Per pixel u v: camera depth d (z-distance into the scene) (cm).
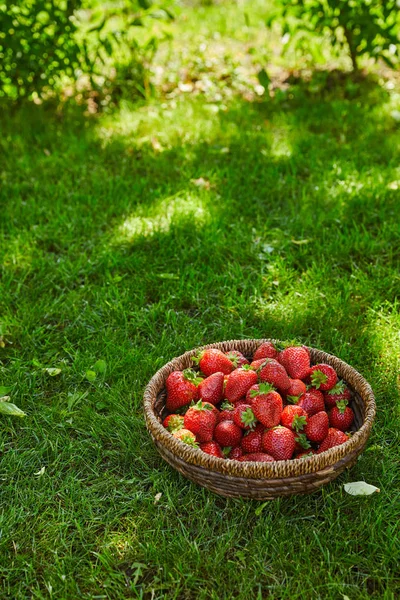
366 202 191
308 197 193
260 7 342
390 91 254
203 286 168
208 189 199
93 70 258
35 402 144
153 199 196
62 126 234
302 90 257
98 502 127
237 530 122
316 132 228
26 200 201
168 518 124
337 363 134
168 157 215
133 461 133
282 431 124
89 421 139
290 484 118
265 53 290
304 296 163
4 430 139
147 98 250
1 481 131
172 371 135
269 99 248
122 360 149
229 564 117
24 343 156
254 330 156
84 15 330
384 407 139
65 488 129
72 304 164
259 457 123
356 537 120
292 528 121
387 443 134
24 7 239
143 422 138
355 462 126
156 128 230
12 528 123
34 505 126
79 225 188
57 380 149
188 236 182
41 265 175
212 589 115
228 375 134
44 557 120
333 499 124
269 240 181
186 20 327
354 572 116
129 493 128
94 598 115
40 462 133
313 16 252
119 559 119
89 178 206
